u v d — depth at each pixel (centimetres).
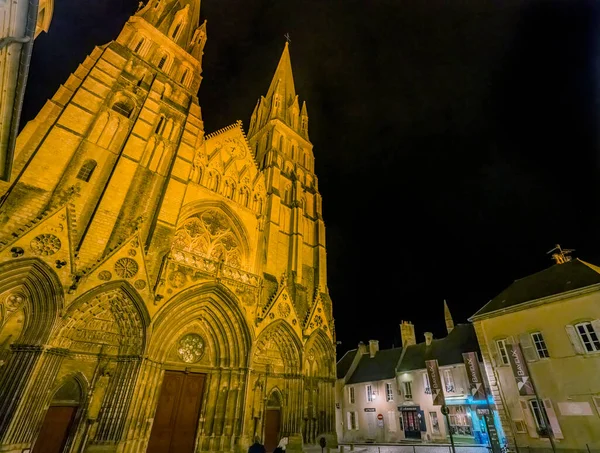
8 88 997
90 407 1730
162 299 2103
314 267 3797
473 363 3141
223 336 2464
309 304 3419
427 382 4191
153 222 2384
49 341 1631
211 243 2889
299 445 2452
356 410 5022
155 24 3631
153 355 2022
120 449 1648
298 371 2747
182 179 2736
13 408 1447
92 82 2605
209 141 3300
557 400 2330
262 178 3653
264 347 2684
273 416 2578
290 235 3659
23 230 1711
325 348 3116
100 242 2069
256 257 3138
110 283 1903
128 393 1789
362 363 5647
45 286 1712
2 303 1633
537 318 2622
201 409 2222
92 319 1894
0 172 1368
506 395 2697
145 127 2725
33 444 1486
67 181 2142
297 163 4556
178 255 2367
